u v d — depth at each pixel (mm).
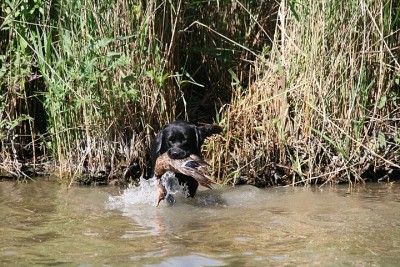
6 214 7473
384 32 9641
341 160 9273
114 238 6457
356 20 9219
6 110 9789
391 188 8914
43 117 10227
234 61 10625
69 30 9484
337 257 5820
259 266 5570
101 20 9297
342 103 9414
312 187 9055
